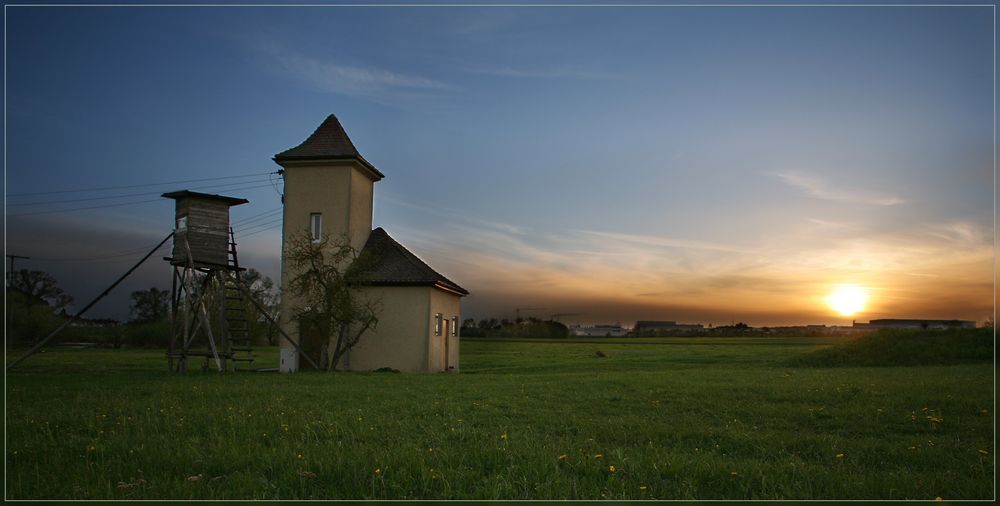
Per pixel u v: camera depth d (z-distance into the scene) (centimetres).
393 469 1016
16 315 5659
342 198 4112
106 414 1650
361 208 4309
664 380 2680
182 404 1862
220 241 3819
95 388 2377
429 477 962
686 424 1505
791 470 1027
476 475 991
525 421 1556
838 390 2116
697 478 975
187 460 1080
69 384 2592
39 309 5791
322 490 930
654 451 1161
